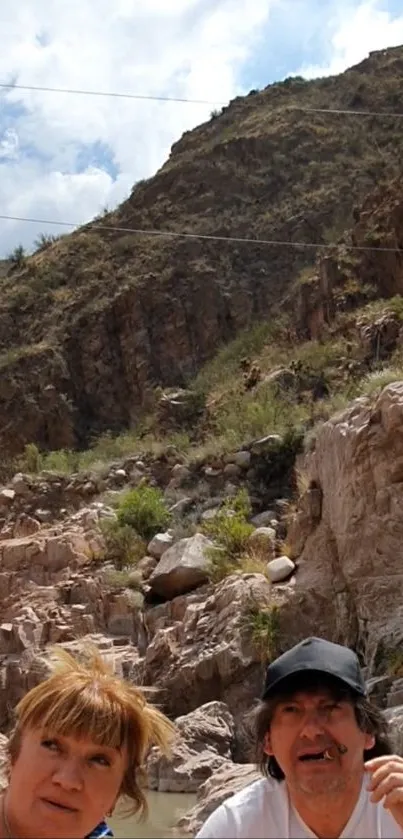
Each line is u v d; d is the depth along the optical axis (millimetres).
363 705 3207
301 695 3139
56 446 38969
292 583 13414
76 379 41125
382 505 12188
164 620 14992
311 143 53094
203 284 42656
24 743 3186
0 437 38750
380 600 11883
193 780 9742
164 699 12586
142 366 40375
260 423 22562
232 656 12273
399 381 12781
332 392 22953
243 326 41312
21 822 3104
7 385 40219
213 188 51031
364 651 11875
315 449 15297
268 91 63656
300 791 3084
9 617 18172
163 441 27484
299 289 33000
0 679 15375
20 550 19797
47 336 43094
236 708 11930
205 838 3107
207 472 21172
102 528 19594
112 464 24906
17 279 49875
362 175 48938
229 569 15070
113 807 3461
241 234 46781
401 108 56281
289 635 12648
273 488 19891
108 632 16188
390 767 3236
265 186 50719
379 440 12320
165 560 16406
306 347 28031
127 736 3250
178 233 47625
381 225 29172
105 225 51562
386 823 3152
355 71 64500
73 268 48281
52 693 3189
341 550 12758
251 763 9164
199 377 35969
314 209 47031
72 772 3086
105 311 42656
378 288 28141
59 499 24156
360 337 24844
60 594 17797
